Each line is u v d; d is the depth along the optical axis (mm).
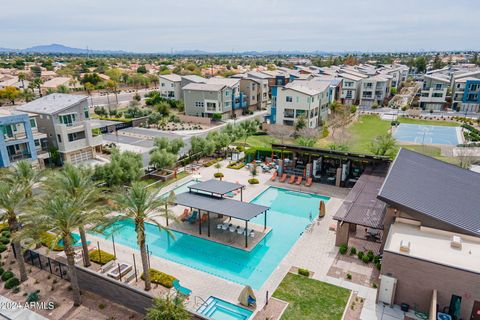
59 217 20281
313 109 71125
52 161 49250
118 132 73812
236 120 86625
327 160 48969
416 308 20531
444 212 23594
